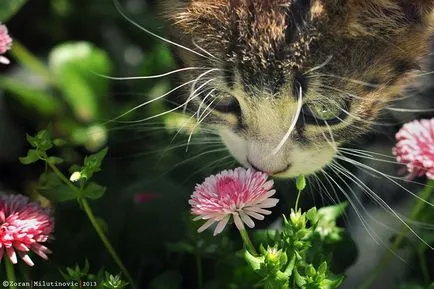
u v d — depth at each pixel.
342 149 0.48
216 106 0.47
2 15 0.54
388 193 0.52
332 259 0.47
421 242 0.48
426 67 0.50
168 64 0.53
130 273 0.51
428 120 0.47
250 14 0.45
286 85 0.45
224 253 0.48
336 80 0.45
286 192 0.51
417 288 0.47
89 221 0.51
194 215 0.47
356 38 0.45
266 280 0.43
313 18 0.44
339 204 0.49
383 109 0.49
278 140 0.46
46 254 0.49
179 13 0.47
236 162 0.50
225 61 0.45
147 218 0.52
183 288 0.51
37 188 0.48
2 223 0.44
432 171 0.44
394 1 0.45
